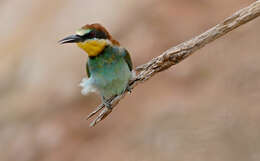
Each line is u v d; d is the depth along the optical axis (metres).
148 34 15.54
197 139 12.45
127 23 16.14
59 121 15.44
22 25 20.02
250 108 12.52
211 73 14.40
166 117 13.63
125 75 8.33
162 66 7.20
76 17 17.48
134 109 14.59
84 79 8.73
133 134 13.88
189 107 13.55
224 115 12.64
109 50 8.23
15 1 21.72
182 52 6.89
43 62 17.14
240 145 11.73
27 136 15.60
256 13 6.49
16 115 16.30
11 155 15.44
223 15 15.26
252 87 13.06
